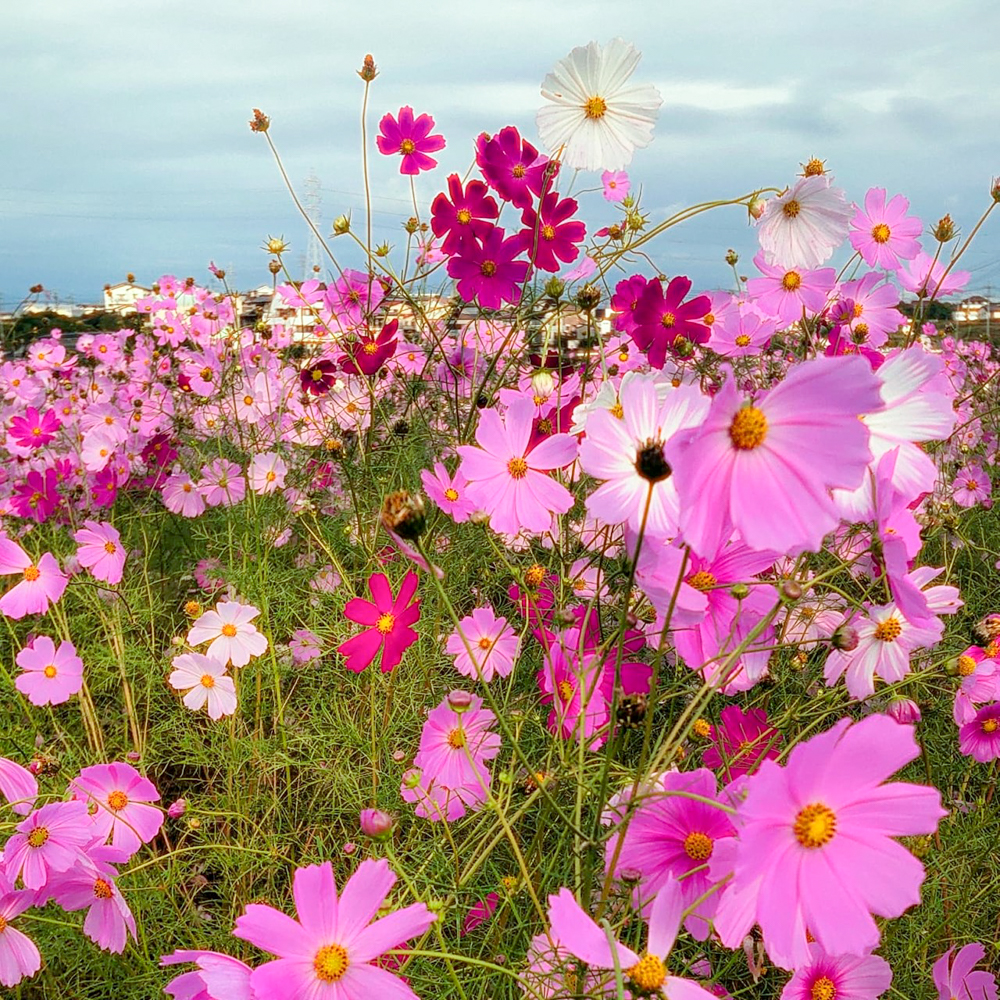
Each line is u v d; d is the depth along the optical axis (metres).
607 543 0.85
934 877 0.77
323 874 0.53
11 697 1.03
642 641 0.72
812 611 0.83
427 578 0.97
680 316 1.03
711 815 0.56
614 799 0.62
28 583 1.00
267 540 1.14
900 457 0.58
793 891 0.46
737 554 0.64
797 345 1.46
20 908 0.70
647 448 0.50
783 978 0.75
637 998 0.46
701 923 0.57
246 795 0.90
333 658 1.02
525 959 0.69
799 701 0.77
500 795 0.67
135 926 0.77
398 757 0.88
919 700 0.88
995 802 0.90
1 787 0.76
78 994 0.78
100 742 0.95
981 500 1.37
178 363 2.14
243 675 1.03
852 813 0.47
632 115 0.83
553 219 1.05
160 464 1.48
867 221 1.09
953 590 0.73
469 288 1.06
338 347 1.25
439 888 0.71
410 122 1.18
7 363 2.10
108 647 1.06
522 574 0.91
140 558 1.34
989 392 1.69
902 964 0.75
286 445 1.39
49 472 1.34
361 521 1.06
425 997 0.68
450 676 0.97
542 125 0.83
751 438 0.47
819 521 0.46
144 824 0.79
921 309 1.13
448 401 1.23
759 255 1.03
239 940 0.79
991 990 0.68
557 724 0.68
